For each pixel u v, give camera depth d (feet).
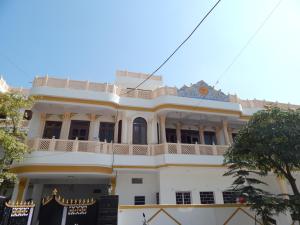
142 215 31.96
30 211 29.30
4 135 33.22
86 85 49.29
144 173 50.01
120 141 51.29
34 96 44.91
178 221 32.83
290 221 39.09
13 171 40.98
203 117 57.36
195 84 56.59
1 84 47.55
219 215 34.58
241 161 34.30
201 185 50.06
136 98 53.72
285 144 28.71
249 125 33.45
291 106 63.05
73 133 51.78
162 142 52.03
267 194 33.04
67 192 57.31
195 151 48.67
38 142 42.24
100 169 43.47
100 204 30.81
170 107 51.88
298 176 55.11
